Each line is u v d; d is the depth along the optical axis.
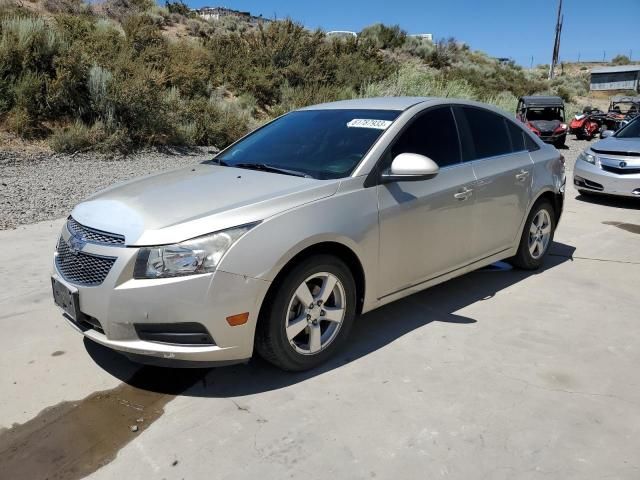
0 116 11.78
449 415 3.07
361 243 3.58
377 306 3.88
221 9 40.31
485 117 4.89
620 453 2.77
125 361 3.66
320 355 3.54
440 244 4.23
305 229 3.26
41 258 5.68
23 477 2.60
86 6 23.00
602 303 4.71
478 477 2.60
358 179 3.65
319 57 21.30
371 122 4.15
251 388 3.35
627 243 6.65
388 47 35.12
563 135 18.86
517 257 5.37
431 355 3.75
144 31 17.08
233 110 15.76
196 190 3.56
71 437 2.89
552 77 43.22
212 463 2.69
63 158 11.04
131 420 3.03
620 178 8.59
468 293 4.92
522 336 4.05
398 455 2.74
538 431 2.93
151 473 2.62
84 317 3.28
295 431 2.93
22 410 3.11
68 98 12.38
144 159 11.88
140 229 3.11
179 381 3.42
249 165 4.09
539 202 5.38
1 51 12.26
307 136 4.30
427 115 4.30
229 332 3.08
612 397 3.26
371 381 3.41
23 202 7.86
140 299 3.01
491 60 42.91
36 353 3.75
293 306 3.38
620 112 23.41
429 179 3.96
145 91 12.91
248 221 3.13
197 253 3.00
